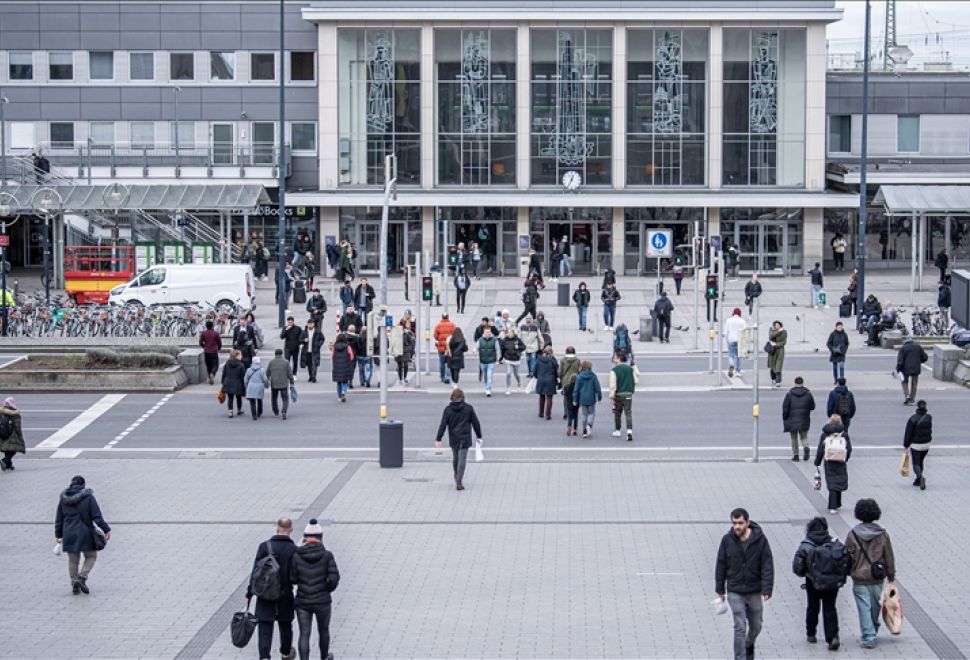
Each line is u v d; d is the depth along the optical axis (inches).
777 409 1459.2
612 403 1376.7
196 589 810.8
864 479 1098.7
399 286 2647.6
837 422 991.0
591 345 1950.1
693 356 1863.9
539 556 875.4
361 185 2869.1
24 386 1585.9
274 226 2987.2
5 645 709.9
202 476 1141.1
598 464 1178.6
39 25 2967.5
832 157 3038.9
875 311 1969.7
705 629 725.3
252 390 1406.3
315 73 2952.8
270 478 1130.0
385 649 695.7
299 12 2940.5
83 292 2337.6
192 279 2204.7
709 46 2832.2
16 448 1161.4
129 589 811.4
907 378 1459.2
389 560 867.4
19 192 2551.7
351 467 1175.0
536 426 1369.3
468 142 2864.2
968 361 1612.9
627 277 2822.3
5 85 2977.4
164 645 710.5
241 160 2893.7
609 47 2844.5
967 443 1257.4
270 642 652.7
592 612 756.6
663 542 908.6
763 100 2847.0
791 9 2802.7
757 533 654.5
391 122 2859.3
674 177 2864.2
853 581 692.7
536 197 2800.2
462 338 1606.8
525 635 716.7
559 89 2849.4
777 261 2876.5
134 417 1434.5
